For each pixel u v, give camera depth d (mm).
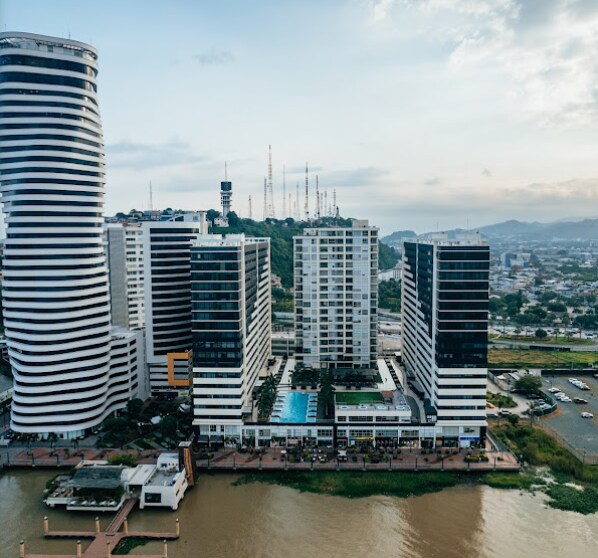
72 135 175875
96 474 144000
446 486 148875
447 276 164500
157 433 184750
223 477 155875
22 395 179375
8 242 176625
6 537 127625
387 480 151875
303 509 138875
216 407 173375
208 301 169875
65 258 177875
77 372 182000
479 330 165250
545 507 138000
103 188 189875
